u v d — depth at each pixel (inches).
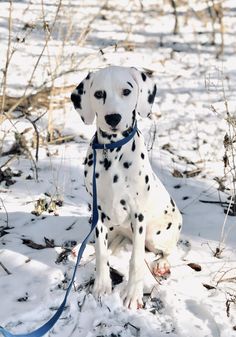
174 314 88.9
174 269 98.6
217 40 201.9
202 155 133.0
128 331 86.4
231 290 94.6
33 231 105.7
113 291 92.9
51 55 171.6
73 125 141.6
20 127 136.9
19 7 203.6
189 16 223.5
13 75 158.1
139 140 90.1
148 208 93.7
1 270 96.7
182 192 119.7
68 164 125.9
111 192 89.9
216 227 109.1
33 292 92.0
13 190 117.4
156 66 178.4
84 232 105.5
